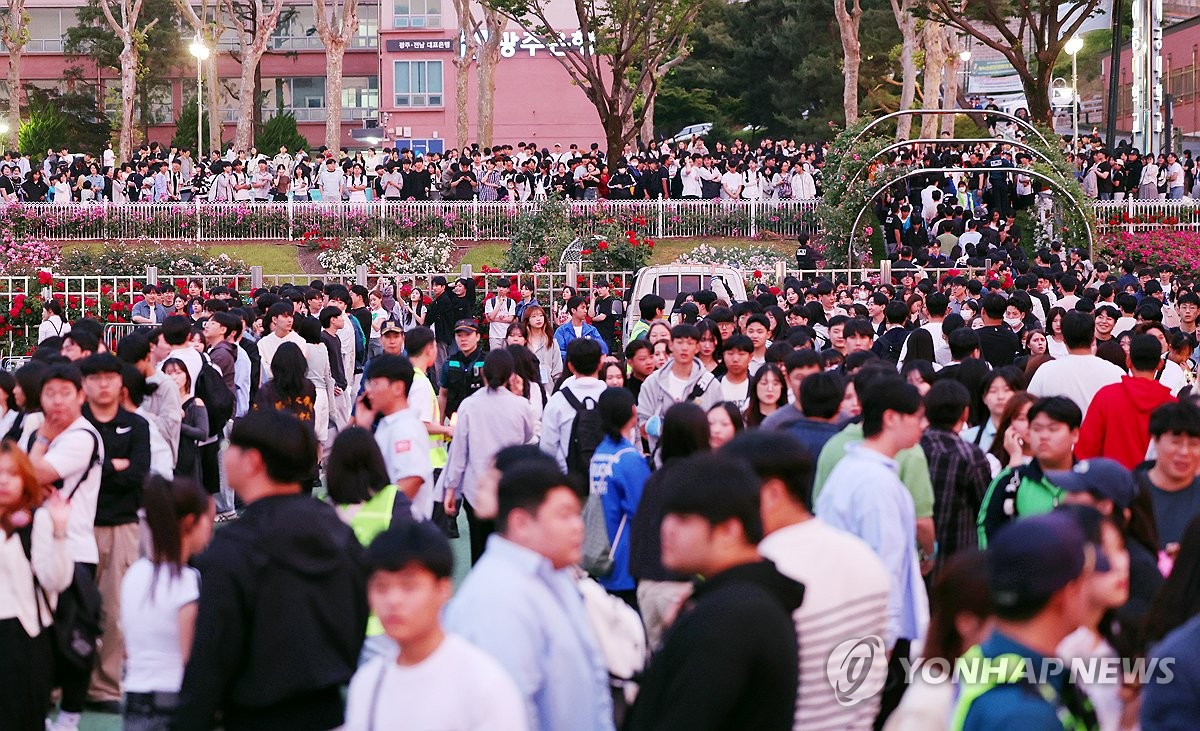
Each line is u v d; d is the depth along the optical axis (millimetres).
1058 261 24531
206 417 11398
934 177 30688
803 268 28875
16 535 6699
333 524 5477
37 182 36094
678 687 4113
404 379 8219
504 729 4371
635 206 35188
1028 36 66312
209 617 5176
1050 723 3994
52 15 76188
